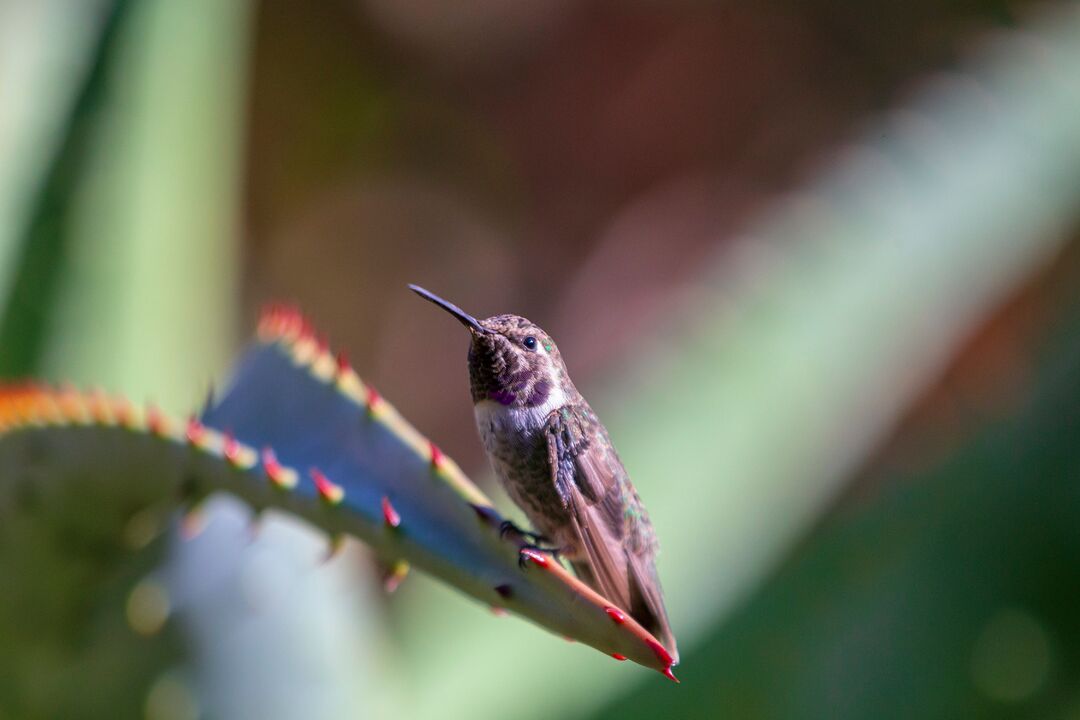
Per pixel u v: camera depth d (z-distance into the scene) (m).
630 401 1.17
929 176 1.18
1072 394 1.11
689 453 1.16
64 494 1.02
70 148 1.15
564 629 0.96
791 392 1.16
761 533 1.15
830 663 1.11
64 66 1.15
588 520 1.05
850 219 1.18
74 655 1.05
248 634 1.06
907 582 1.11
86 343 1.14
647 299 1.82
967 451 1.12
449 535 0.97
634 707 1.11
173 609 1.05
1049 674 1.10
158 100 1.16
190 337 1.16
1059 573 1.10
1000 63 1.20
